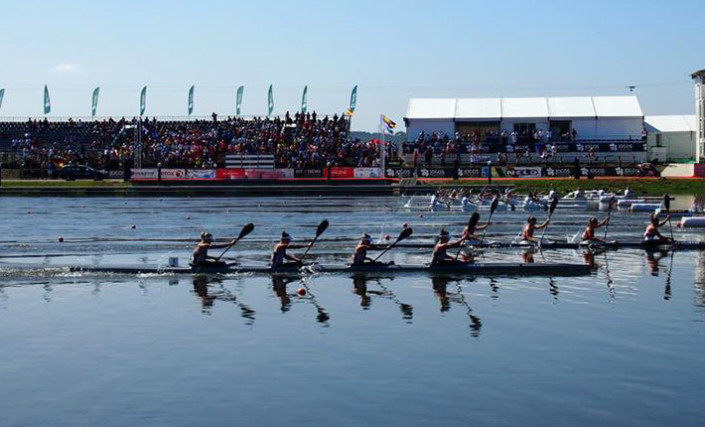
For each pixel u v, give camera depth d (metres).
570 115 118.00
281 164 109.50
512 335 27.23
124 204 88.25
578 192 83.50
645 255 44.94
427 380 22.64
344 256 45.38
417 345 26.08
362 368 23.73
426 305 31.92
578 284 36.16
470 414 20.25
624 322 29.00
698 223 59.50
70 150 120.12
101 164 114.31
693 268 40.38
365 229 59.78
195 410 20.67
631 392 21.66
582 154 113.44
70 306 32.22
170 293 34.66
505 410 20.48
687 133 124.88
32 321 29.80
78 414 20.53
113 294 34.53
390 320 29.48
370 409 20.61
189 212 76.56
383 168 105.94
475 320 29.36
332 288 35.47
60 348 26.12
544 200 77.56
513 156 114.06
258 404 21.02
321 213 74.31
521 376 22.94
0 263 42.84
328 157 110.31
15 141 121.75
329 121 120.38
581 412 20.34
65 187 104.19
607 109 118.69
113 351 25.75
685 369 23.47
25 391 22.16
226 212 76.19
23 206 85.62
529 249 47.41
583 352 25.17
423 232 57.47
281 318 29.92
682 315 30.06
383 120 105.19
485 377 22.88
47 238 55.50
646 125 126.88
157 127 122.06
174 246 50.78
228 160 110.12
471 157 111.62
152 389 22.19
